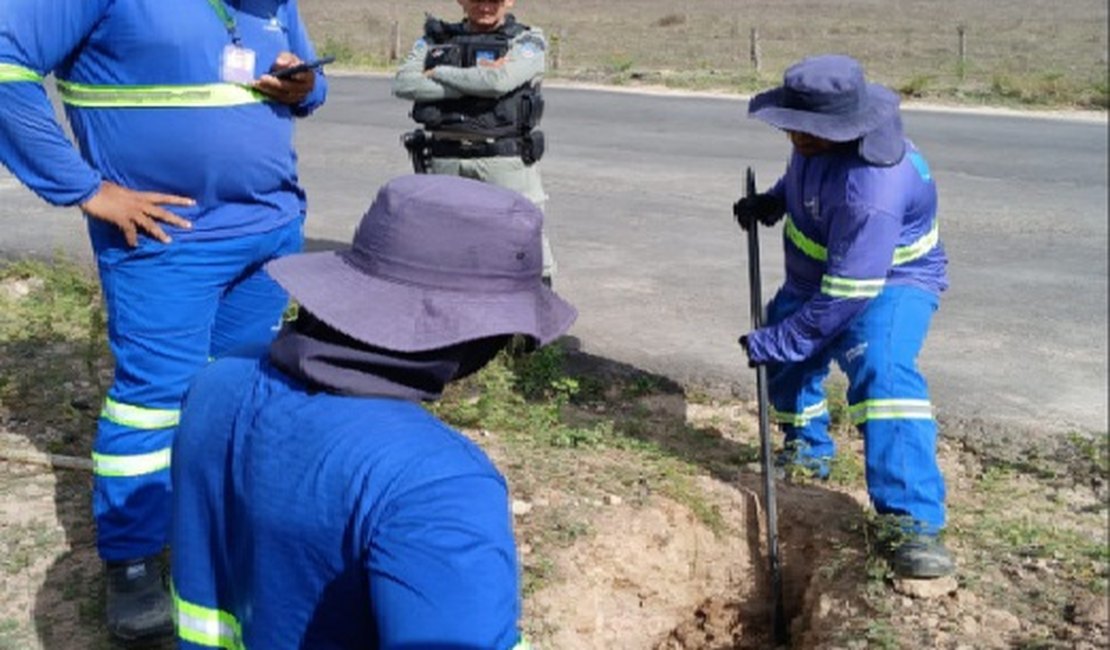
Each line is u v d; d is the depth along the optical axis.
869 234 4.09
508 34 6.14
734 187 11.52
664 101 18.58
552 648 3.92
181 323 3.49
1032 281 8.45
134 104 3.32
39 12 3.13
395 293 1.76
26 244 8.62
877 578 4.23
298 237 3.75
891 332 4.27
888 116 4.11
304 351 1.77
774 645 4.54
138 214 3.35
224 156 3.40
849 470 5.03
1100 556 4.43
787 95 4.14
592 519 4.41
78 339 6.30
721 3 50.62
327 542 1.68
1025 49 31.03
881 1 50.28
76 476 4.61
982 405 6.03
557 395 5.90
